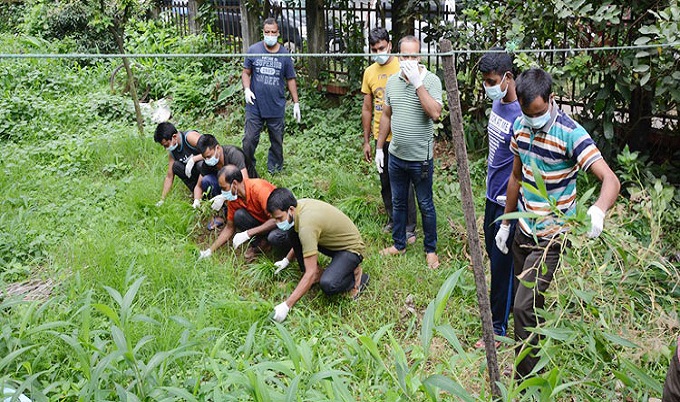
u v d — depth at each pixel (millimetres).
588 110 6633
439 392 3822
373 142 7824
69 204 6406
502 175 4422
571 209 3824
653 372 3779
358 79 8977
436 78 5242
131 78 8195
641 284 4090
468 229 3217
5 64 10258
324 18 9328
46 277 5285
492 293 4586
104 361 3332
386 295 5211
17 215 6223
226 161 6184
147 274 5141
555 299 3576
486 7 6828
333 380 3104
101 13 8344
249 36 10242
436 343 4688
